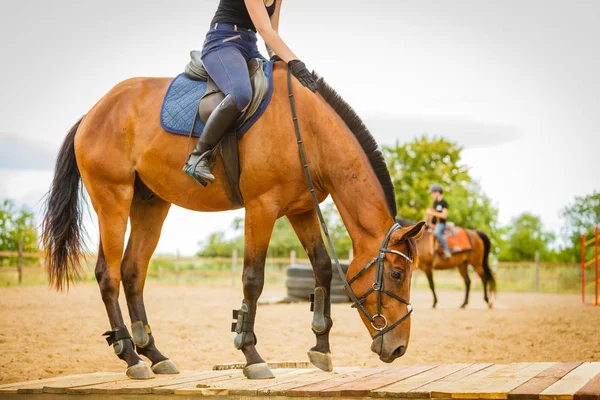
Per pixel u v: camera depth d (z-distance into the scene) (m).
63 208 5.48
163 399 4.28
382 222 4.58
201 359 7.38
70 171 5.54
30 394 4.46
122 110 5.22
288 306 14.62
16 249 25.34
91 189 5.25
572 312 13.12
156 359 5.26
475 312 13.51
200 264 32.22
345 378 4.64
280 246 33.75
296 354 7.75
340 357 7.58
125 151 5.17
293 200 4.79
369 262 4.51
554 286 26.64
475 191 35.78
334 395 4.01
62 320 10.64
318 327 4.92
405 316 4.43
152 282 25.86
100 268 5.17
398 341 4.41
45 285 21.30
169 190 5.08
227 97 4.61
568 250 34.34
